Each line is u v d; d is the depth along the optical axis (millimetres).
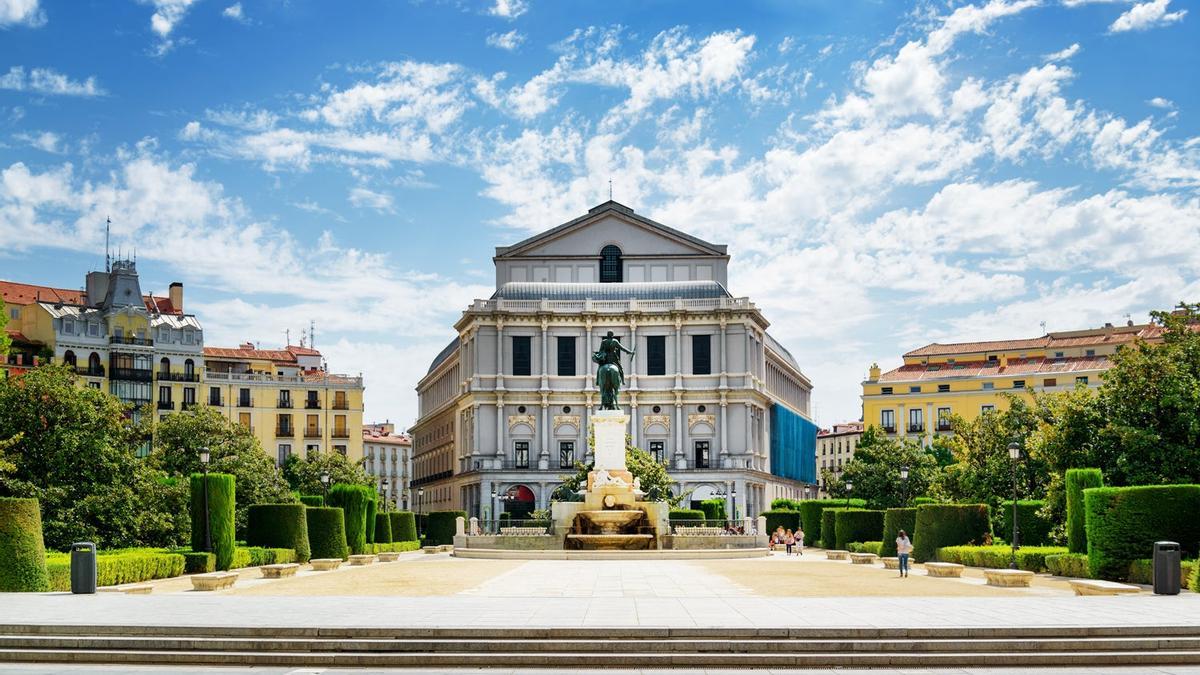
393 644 28891
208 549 57594
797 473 175000
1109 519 44688
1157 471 55406
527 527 91312
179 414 99438
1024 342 159750
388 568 62625
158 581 51312
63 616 32625
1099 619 31156
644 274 156875
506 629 29391
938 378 157750
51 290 141625
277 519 67812
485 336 146000
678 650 28578
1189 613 32719
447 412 172625
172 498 66625
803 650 28516
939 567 53219
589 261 157375
